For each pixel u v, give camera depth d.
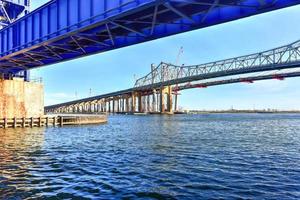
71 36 30.92
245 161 20.62
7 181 14.55
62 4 31.03
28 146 28.56
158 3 20.86
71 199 11.93
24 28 37.88
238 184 14.34
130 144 30.75
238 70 154.62
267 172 17.08
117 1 24.14
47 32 33.16
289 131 51.66
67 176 15.77
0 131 45.41
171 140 35.00
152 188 13.58
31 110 56.28
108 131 50.06
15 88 53.88
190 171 17.19
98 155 23.16
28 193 12.63
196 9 23.89
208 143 31.70
